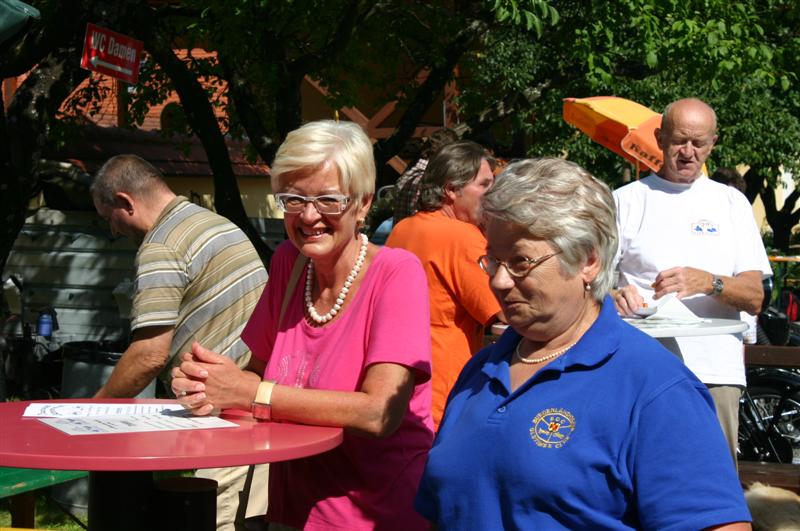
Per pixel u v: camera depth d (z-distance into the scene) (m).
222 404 2.50
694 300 4.21
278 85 8.84
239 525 2.97
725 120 12.94
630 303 3.64
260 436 2.30
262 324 2.88
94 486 2.54
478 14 9.72
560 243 1.94
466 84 12.29
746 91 12.66
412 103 9.89
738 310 4.09
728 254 4.24
